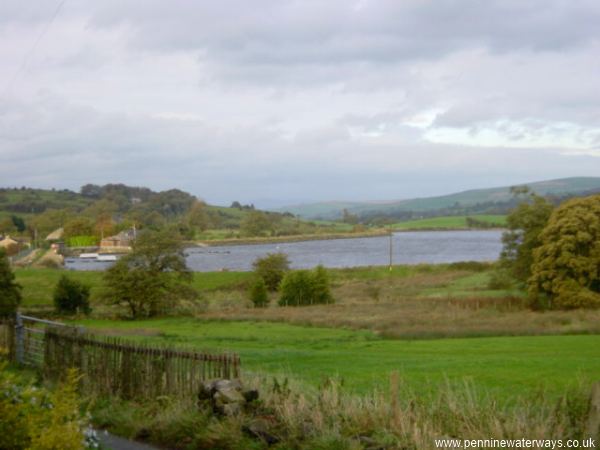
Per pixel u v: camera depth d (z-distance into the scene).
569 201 58.22
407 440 9.24
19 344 20.44
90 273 101.06
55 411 7.18
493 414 9.52
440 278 92.12
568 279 54.62
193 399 12.23
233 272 103.25
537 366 20.38
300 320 50.19
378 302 64.88
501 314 49.66
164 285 62.72
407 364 22.08
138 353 14.02
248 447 10.15
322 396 11.08
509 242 65.81
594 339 31.27
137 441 11.48
